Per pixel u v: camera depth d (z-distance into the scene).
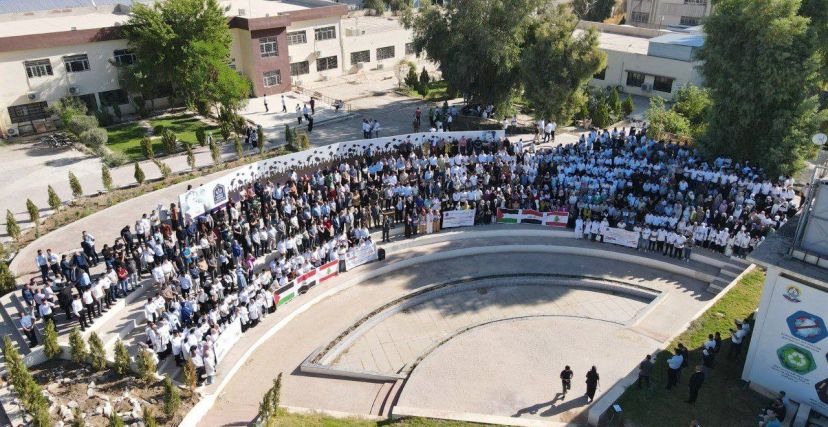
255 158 38.91
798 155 33.78
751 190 31.67
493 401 21.12
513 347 24.12
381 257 30.31
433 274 29.84
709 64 35.94
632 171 33.84
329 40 60.84
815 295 17.95
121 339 22.94
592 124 47.00
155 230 27.62
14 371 18.30
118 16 53.59
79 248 28.06
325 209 29.95
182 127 44.88
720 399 19.69
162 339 21.95
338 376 22.94
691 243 29.88
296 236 28.31
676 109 48.06
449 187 33.62
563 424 19.25
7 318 23.48
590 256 31.36
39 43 42.31
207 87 44.09
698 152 36.81
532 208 33.16
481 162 35.66
